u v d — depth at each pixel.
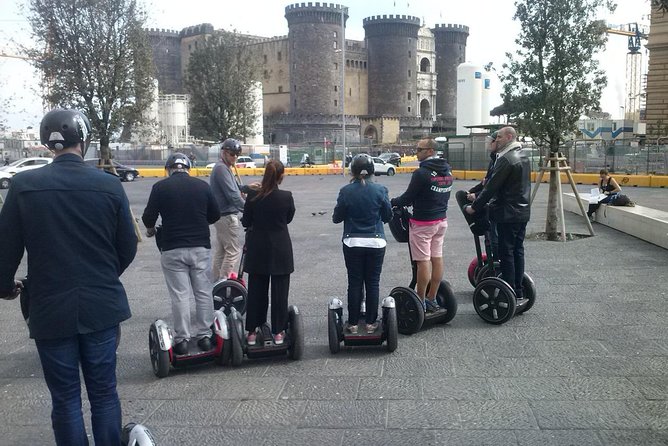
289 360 5.88
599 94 12.63
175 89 103.75
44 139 3.42
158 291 9.08
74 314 3.25
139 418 4.66
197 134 66.12
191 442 4.26
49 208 3.28
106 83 15.48
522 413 4.54
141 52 15.94
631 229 12.85
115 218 3.46
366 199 5.84
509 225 6.78
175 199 5.67
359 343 5.92
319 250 12.41
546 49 12.70
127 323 7.36
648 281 8.58
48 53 15.30
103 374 3.41
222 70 59.34
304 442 4.22
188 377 5.51
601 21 12.55
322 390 5.11
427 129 106.44
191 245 5.71
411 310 6.40
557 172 12.54
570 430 4.25
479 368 5.48
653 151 33.47
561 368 5.41
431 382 5.20
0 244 3.27
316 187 33.91
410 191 6.30
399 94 104.06
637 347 5.88
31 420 4.77
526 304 7.05
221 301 7.12
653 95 39.03
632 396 4.77
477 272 8.00
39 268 3.27
